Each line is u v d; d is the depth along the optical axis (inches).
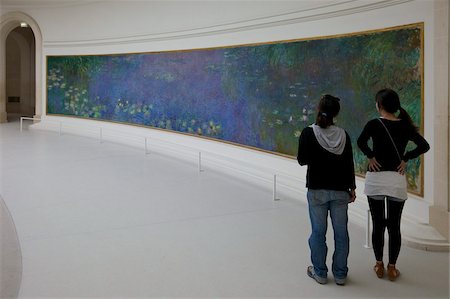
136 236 179.5
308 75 251.6
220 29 332.5
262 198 251.4
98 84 511.8
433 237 169.8
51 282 134.3
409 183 190.1
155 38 420.2
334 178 133.7
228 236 181.8
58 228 187.6
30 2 571.8
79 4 519.8
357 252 165.9
